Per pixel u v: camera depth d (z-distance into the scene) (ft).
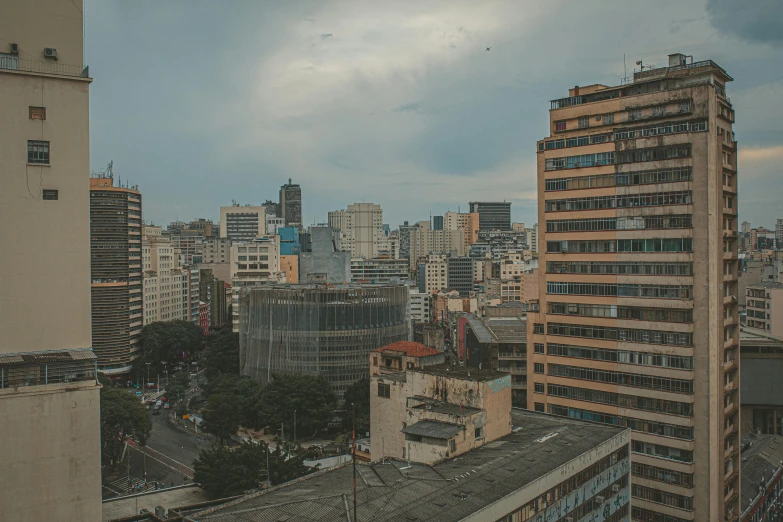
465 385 274.98
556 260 361.30
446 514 194.70
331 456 437.58
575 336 351.25
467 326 650.84
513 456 244.22
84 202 202.59
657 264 324.19
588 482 252.62
